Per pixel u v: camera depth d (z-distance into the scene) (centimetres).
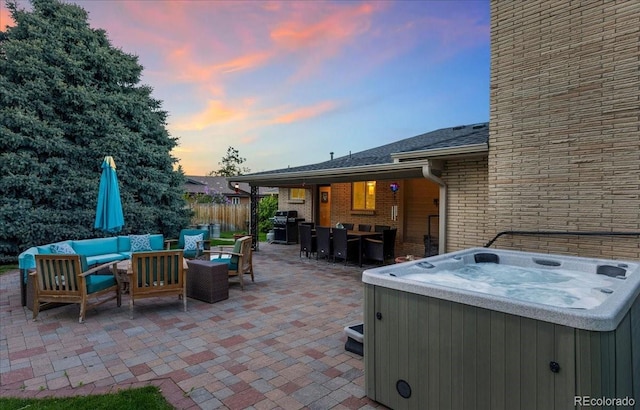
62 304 525
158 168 1270
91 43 1086
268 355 352
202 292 546
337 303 534
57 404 259
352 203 1184
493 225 556
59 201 976
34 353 355
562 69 487
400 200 1040
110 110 1105
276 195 1945
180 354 354
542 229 505
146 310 500
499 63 550
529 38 518
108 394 274
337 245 858
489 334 209
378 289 267
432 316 235
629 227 434
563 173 486
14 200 904
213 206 1805
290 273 758
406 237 1036
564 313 179
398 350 254
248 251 662
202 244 827
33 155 950
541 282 391
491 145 556
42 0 1012
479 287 369
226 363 334
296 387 291
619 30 441
